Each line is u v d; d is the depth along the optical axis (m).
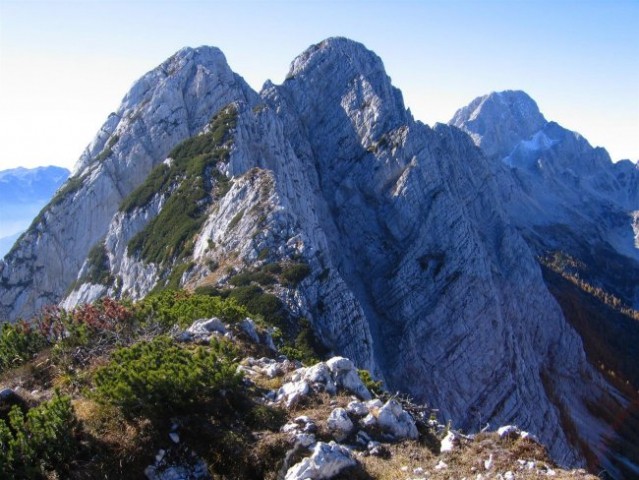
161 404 18.56
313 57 122.38
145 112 114.81
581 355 120.31
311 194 96.81
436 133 130.75
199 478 17.45
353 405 20.70
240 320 31.12
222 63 126.12
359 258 95.94
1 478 15.54
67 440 16.67
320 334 56.84
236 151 87.06
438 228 93.06
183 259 72.12
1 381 22.20
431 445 19.97
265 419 19.47
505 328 92.38
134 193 93.12
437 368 82.38
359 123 110.62
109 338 24.33
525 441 19.42
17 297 102.81
